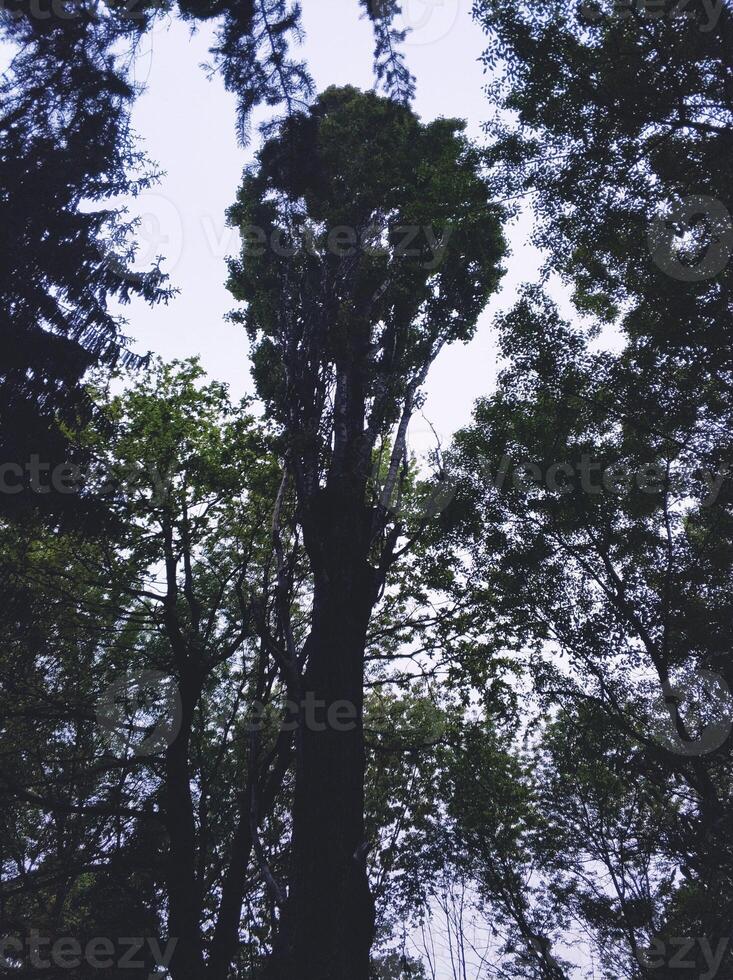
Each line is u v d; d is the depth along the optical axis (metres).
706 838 12.82
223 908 14.38
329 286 16.28
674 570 15.17
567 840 17.55
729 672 14.09
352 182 16.47
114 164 12.24
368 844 10.76
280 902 10.54
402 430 14.97
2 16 11.32
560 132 12.09
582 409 16.28
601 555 16.31
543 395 16.67
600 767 17.28
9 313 11.73
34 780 17.44
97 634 18.48
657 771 14.88
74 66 11.75
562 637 16.39
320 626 12.51
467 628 19.16
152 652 18.72
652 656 15.24
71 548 17.34
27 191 11.66
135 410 18.75
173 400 19.39
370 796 20.25
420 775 19.89
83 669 18.70
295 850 10.71
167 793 15.49
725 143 11.03
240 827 14.98
